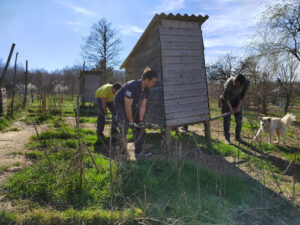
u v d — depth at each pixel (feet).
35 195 7.74
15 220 6.15
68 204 7.43
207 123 16.74
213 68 60.13
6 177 8.95
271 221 7.05
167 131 15.05
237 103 17.97
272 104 47.47
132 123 11.93
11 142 14.71
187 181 9.19
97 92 18.16
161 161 11.26
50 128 19.36
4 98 27.25
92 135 18.21
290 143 18.52
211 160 13.29
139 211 6.89
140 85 11.80
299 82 38.32
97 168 9.55
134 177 9.21
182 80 15.62
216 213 7.07
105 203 7.57
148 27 16.16
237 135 18.40
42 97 28.71
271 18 32.35
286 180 10.48
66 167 9.19
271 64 34.42
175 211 7.20
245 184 9.70
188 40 15.93
